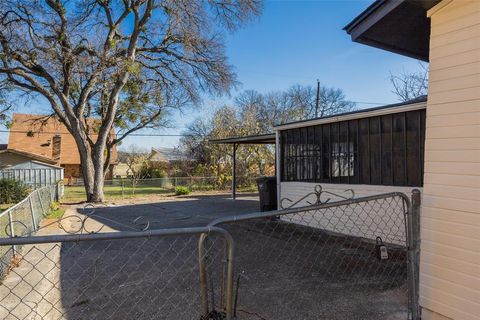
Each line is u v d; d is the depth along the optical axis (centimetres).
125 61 1485
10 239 165
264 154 2114
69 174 3116
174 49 1738
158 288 395
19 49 1369
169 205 1313
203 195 1736
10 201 1438
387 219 619
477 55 241
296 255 531
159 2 1555
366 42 345
